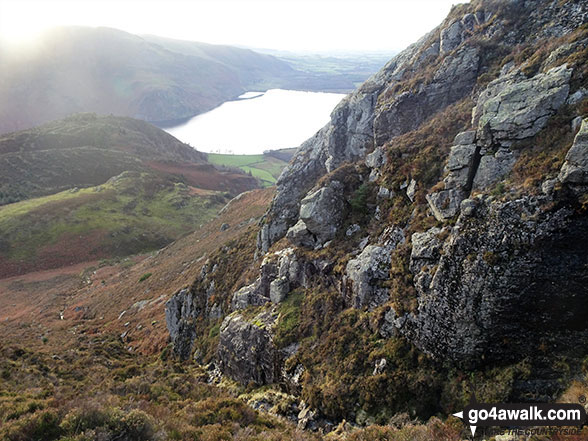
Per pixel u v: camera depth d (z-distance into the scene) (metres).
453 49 29.91
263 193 89.50
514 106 18.66
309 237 27.94
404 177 24.39
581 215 14.62
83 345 45.00
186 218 140.88
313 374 20.48
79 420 15.13
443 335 17.05
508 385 15.15
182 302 41.53
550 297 15.06
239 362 25.94
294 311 24.75
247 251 38.94
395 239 22.00
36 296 87.19
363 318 20.64
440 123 25.72
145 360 39.12
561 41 21.25
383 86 35.84
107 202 139.75
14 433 14.33
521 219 15.61
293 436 16.73
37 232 118.00
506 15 28.08
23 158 176.50
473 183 18.84
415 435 14.57
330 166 37.03
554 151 16.50
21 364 29.52
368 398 17.58
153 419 16.08
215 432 16.22
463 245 16.89
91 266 105.25
